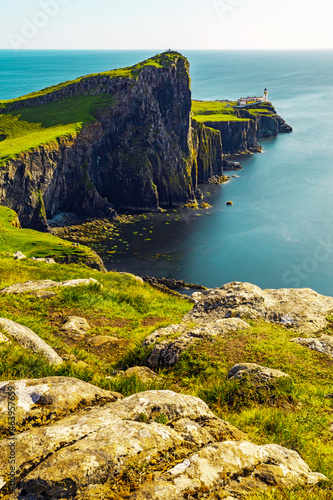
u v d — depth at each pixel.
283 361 11.05
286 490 5.20
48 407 5.84
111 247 102.69
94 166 143.62
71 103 162.25
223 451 5.46
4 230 91.88
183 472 4.88
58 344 13.07
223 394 9.51
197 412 6.52
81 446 4.83
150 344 13.03
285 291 15.76
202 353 11.52
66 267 30.45
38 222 118.69
